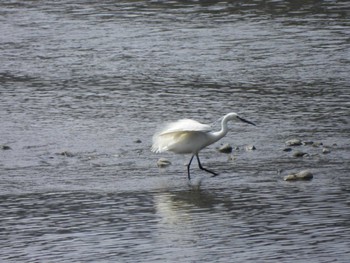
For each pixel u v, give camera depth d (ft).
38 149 63.77
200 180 56.18
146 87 81.87
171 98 77.77
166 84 82.69
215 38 100.01
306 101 75.41
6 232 47.55
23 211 50.93
